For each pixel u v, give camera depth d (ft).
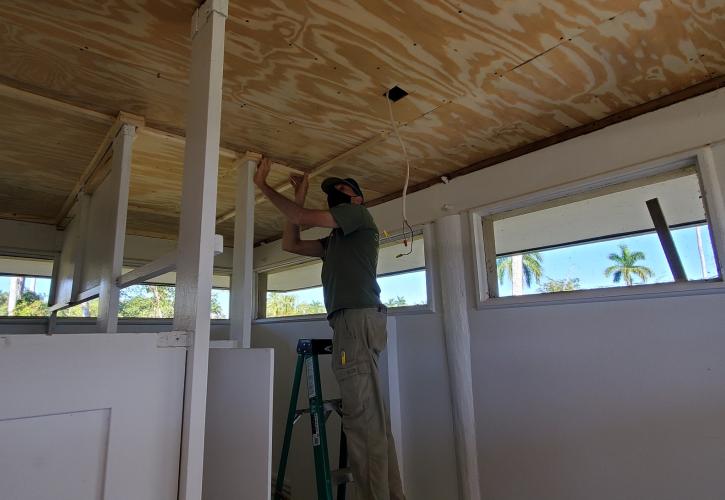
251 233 7.20
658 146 5.70
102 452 2.93
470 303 7.56
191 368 3.33
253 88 5.47
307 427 9.97
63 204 10.11
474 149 7.36
